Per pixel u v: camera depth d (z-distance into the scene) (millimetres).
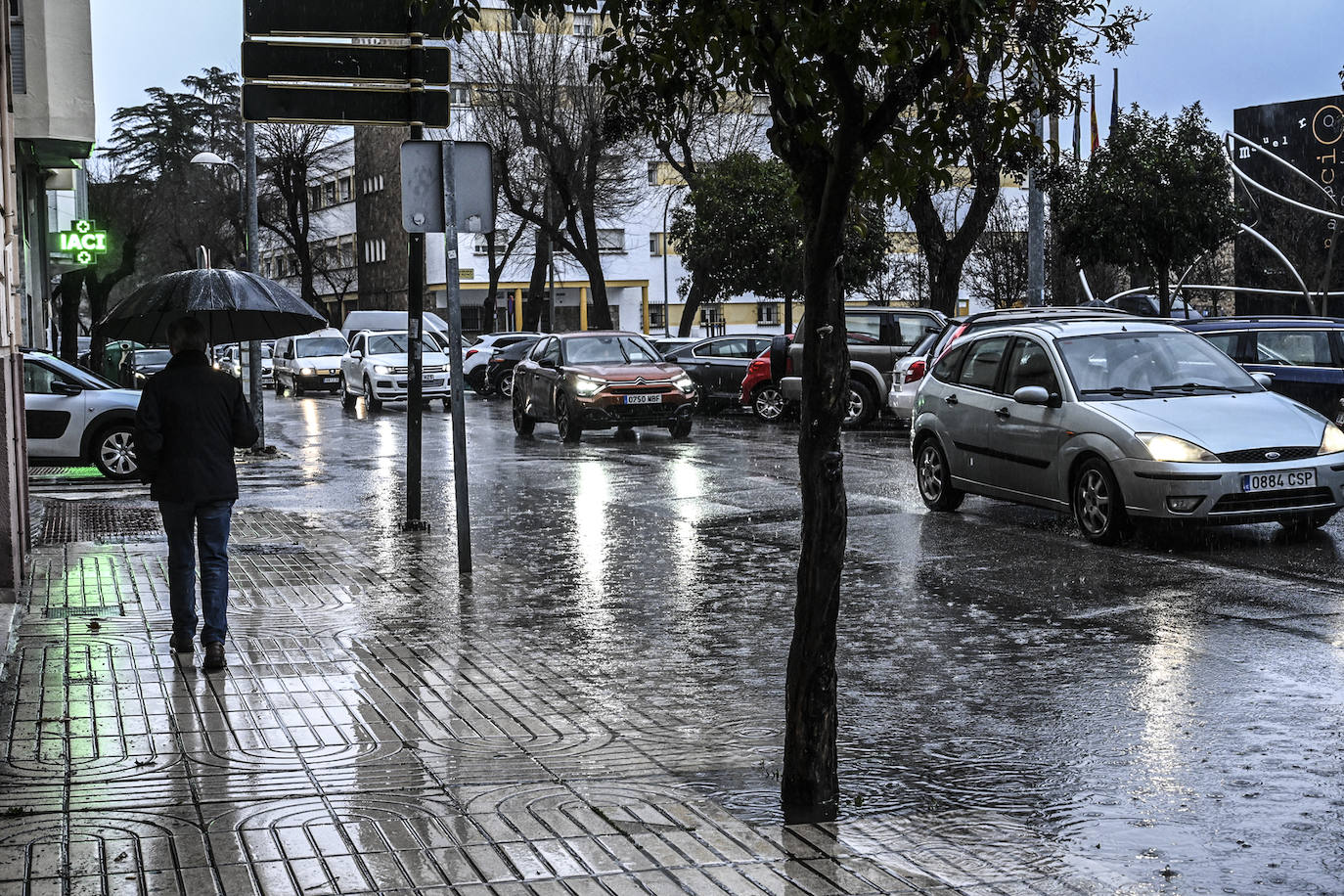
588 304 79625
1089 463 11992
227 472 7922
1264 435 11539
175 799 5344
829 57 5051
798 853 4715
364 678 7578
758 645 8531
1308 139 66625
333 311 96812
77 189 56531
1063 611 9250
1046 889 4402
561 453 22984
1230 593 9641
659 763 5930
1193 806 5344
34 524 14562
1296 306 58125
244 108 13070
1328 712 6711
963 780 5723
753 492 16750
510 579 10922
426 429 29500
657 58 5922
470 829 4957
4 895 4316
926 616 9219
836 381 5230
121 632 8742
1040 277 26469
